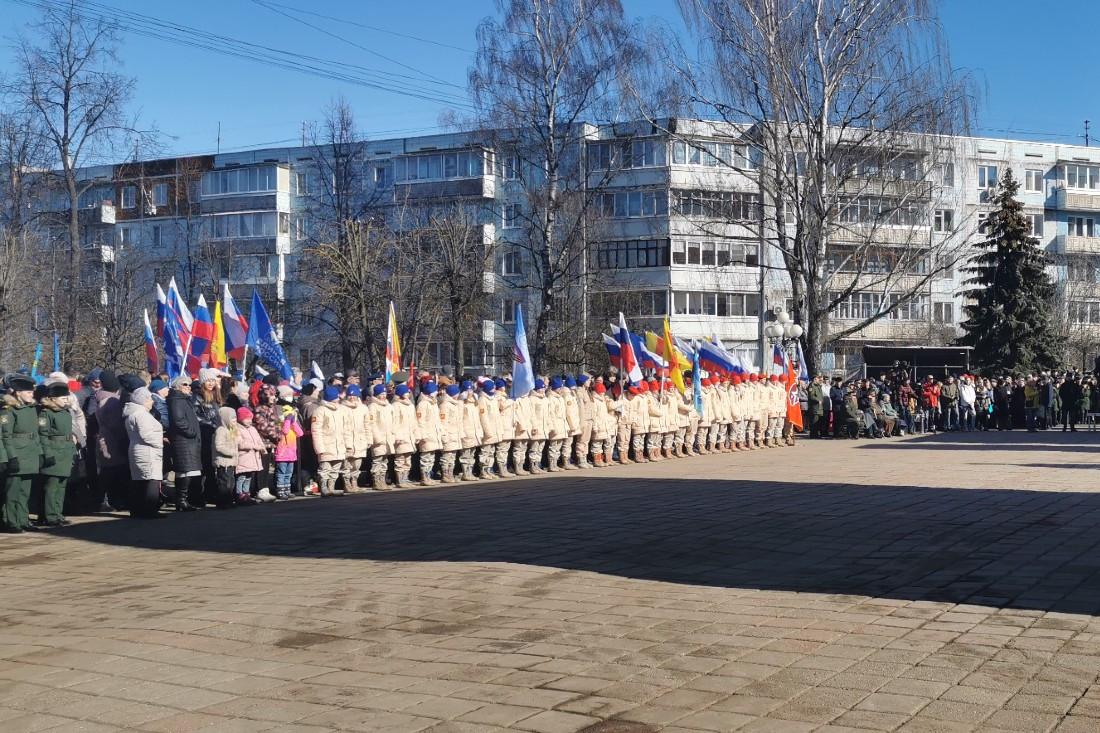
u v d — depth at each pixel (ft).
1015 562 35.14
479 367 188.14
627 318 155.33
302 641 26.27
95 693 22.22
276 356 66.64
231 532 46.65
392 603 30.40
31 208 144.05
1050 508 49.06
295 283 201.16
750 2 121.70
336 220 177.99
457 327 138.41
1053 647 24.31
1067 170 246.68
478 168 196.24
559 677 22.59
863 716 19.67
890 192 129.59
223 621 28.63
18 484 47.91
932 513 47.75
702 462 82.02
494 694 21.47
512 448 76.48
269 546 42.29
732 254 191.31
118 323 143.54
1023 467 72.84
